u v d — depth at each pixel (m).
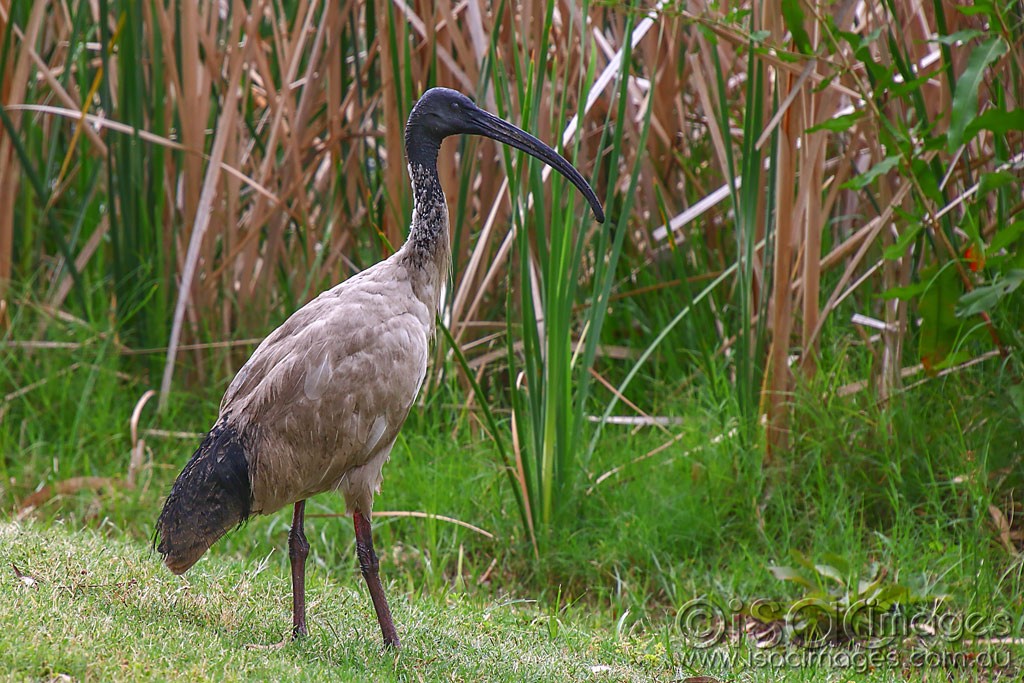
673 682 8.49
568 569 11.21
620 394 12.41
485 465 12.46
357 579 11.16
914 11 11.58
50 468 12.65
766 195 13.00
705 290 12.63
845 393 12.19
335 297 8.47
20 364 13.44
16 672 6.14
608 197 11.09
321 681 7.02
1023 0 10.80
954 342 11.20
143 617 7.74
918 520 11.33
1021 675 9.07
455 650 8.45
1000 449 10.52
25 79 13.26
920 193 10.45
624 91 10.77
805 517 11.62
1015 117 9.65
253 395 8.10
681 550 11.50
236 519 7.99
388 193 13.27
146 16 13.65
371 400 8.18
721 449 11.99
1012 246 11.12
